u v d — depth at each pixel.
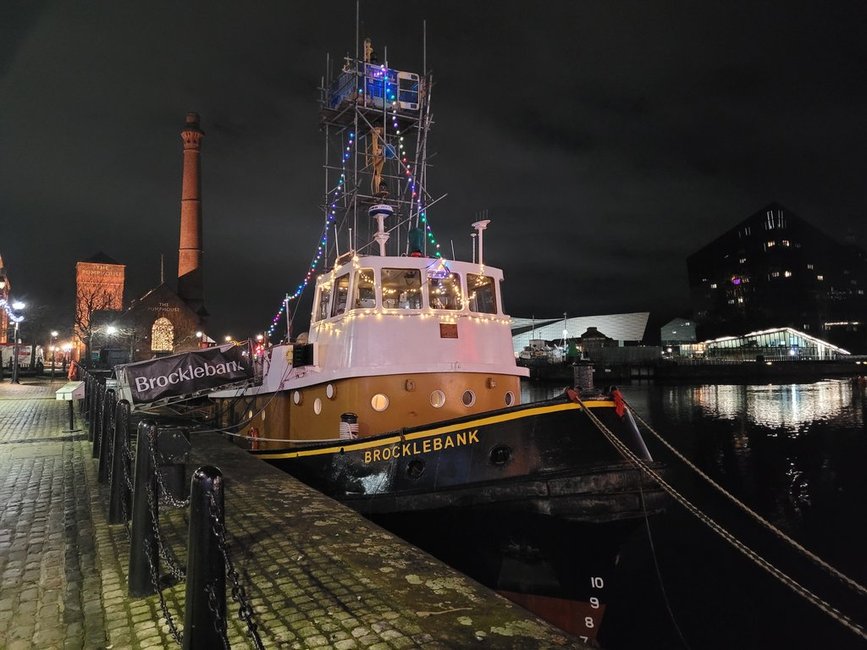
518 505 8.20
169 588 5.00
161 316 69.81
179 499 5.38
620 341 135.88
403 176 14.61
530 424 8.41
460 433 8.58
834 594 10.52
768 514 16.47
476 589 4.95
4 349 58.28
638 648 7.71
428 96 14.62
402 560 5.65
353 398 9.77
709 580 10.49
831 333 142.12
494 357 10.66
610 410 8.61
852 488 20.31
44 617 4.47
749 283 148.50
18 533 6.56
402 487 8.67
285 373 12.22
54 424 16.73
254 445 13.65
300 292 15.53
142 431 5.00
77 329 68.88
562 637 4.08
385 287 10.67
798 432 36.09
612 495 8.21
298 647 3.94
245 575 5.25
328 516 7.15
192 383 13.12
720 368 103.12
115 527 6.78
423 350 10.00
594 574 8.07
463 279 10.76
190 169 78.25
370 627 4.23
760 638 8.30
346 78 14.45
